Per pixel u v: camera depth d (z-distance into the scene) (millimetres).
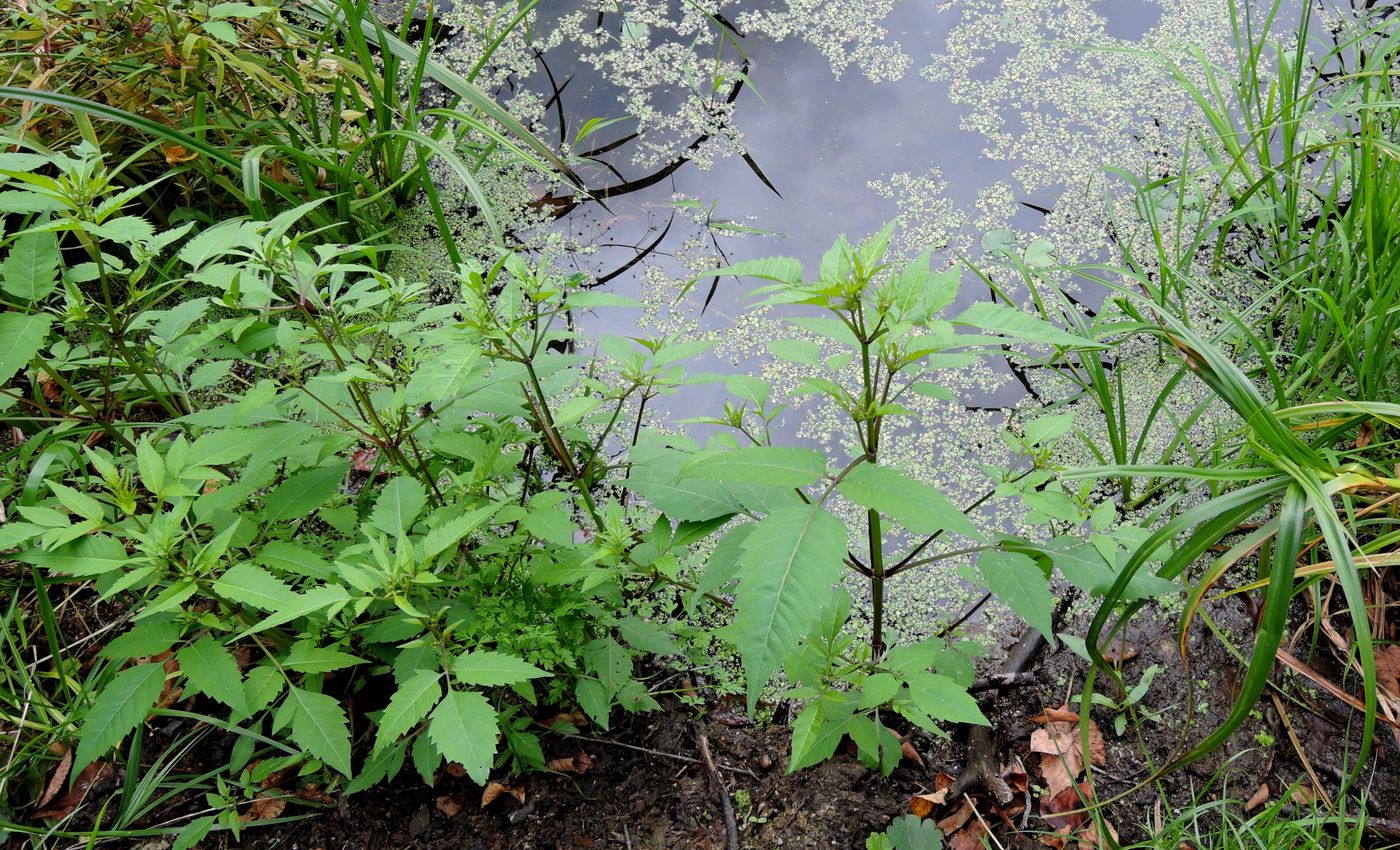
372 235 2900
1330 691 1806
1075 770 1950
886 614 2250
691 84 3383
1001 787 1900
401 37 2881
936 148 3166
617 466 1885
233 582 1480
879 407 1433
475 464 1785
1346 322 2254
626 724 2076
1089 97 3230
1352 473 1470
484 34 3496
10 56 2447
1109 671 1735
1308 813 1841
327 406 1696
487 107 2738
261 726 1931
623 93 3395
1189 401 2529
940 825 1873
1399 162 2137
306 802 1906
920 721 1645
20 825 1899
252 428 1728
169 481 1584
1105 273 2809
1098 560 1617
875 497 1345
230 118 2744
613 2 3660
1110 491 2459
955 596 2281
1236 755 1915
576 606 1811
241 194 2678
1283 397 2031
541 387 1862
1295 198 2551
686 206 3047
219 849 1875
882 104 3328
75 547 1518
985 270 2836
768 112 3334
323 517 1828
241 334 1702
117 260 1831
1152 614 2195
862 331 1351
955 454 2535
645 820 1916
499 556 1938
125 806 1845
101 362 1869
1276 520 1522
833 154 3189
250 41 2779
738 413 1721
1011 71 3359
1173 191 2908
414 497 1654
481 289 1556
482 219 3064
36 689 2000
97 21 2557
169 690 2047
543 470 2539
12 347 1619
